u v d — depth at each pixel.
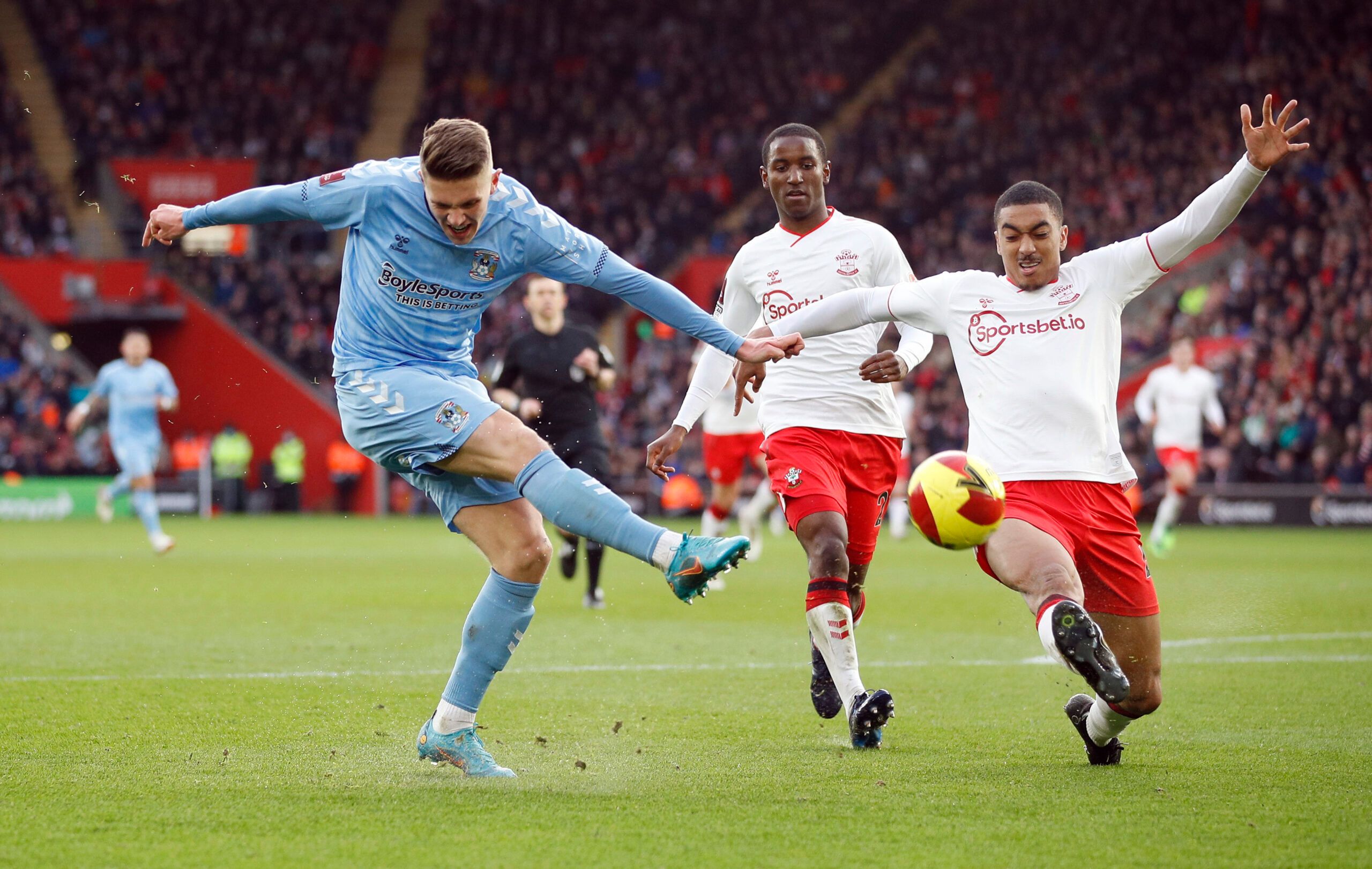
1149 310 79.56
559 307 29.34
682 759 13.62
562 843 10.24
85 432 79.00
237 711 16.27
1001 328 13.72
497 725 15.57
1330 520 65.56
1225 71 91.19
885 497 17.31
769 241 17.59
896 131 94.81
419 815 11.11
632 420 79.50
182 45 98.44
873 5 105.50
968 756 13.88
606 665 20.77
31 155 88.19
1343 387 66.88
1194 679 19.45
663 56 102.50
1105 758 13.42
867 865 9.69
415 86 104.12
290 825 10.77
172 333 85.12
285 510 81.38
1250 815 11.23
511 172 95.94
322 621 26.39
